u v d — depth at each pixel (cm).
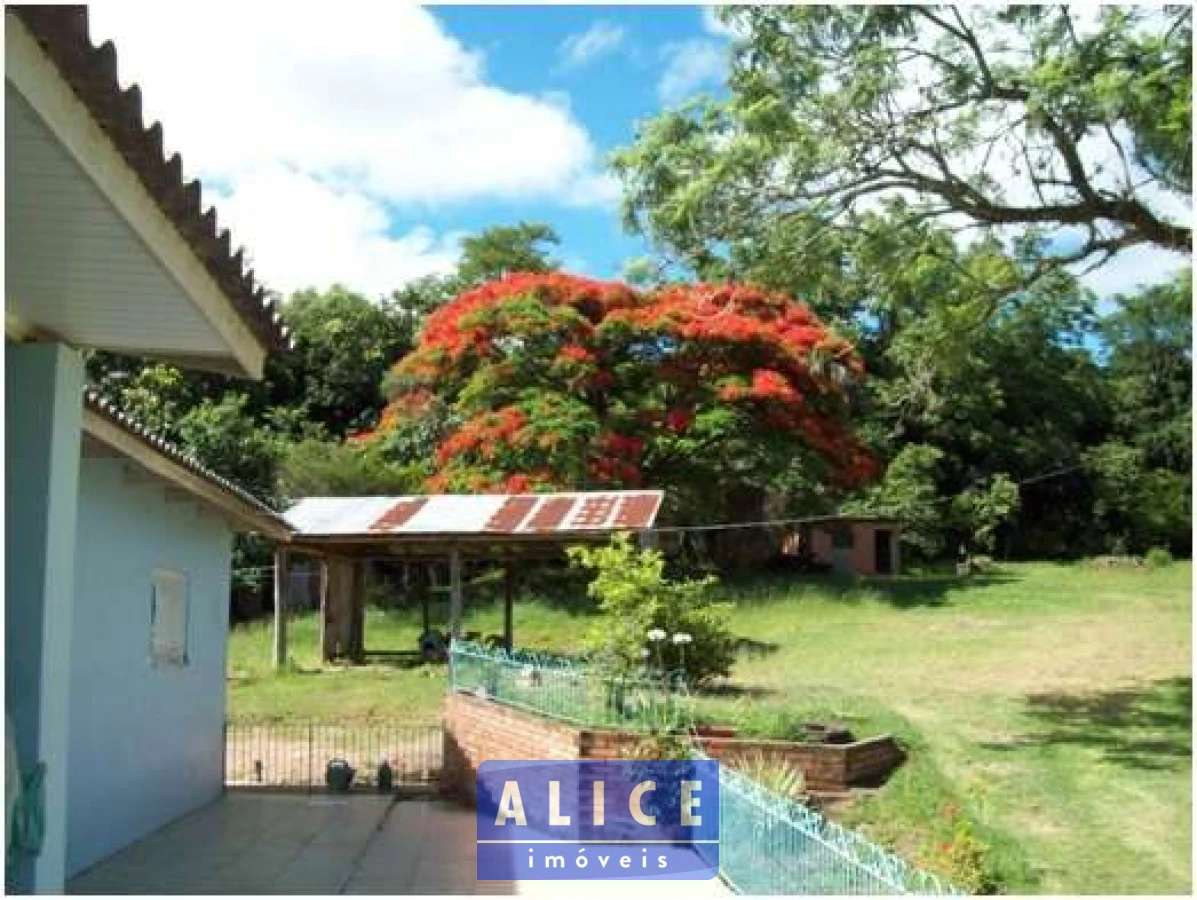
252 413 3666
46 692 595
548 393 2653
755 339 2669
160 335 643
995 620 2291
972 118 1373
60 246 525
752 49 1327
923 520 3441
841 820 952
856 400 3466
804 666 1831
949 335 1628
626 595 1374
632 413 2730
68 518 631
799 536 3441
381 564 3161
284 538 1439
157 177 488
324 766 1409
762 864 757
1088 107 1191
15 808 570
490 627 2478
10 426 615
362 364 3856
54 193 473
